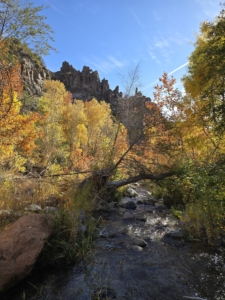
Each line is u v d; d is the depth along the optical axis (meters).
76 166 13.37
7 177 6.31
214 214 4.86
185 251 4.39
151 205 8.73
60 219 4.03
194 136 9.64
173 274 3.49
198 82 7.72
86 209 6.29
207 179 5.40
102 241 4.70
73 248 3.84
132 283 3.22
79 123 32.25
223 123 6.45
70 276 3.32
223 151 7.85
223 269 3.66
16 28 6.44
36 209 4.93
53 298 2.81
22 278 2.95
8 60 6.36
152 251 4.36
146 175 8.54
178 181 8.06
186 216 5.73
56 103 28.52
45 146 17.64
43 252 3.45
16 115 7.98
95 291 2.99
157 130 9.52
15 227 3.43
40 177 6.99
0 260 2.88
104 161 10.25
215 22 6.85
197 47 8.58
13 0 6.23
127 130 10.30
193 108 9.38
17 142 8.51
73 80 85.19
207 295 2.97
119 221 6.30
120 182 8.60
